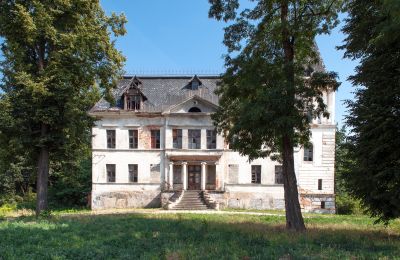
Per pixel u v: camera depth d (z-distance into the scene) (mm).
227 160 40375
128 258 10250
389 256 10977
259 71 17000
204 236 14438
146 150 40719
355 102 16703
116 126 41188
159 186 40375
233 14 18031
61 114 22188
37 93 21031
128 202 40375
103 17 24047
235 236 14492
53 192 46219
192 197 38438
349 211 40781
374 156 15172
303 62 19141
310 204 39219
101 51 23500
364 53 16703
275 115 15906
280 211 37719
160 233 15227
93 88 24031
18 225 16672
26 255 10367
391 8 9500
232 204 39906
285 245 12578
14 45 21359
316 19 18016
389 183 15219
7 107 21281
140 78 44156
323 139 39812
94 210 37656
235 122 18625
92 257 10344
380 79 15477
